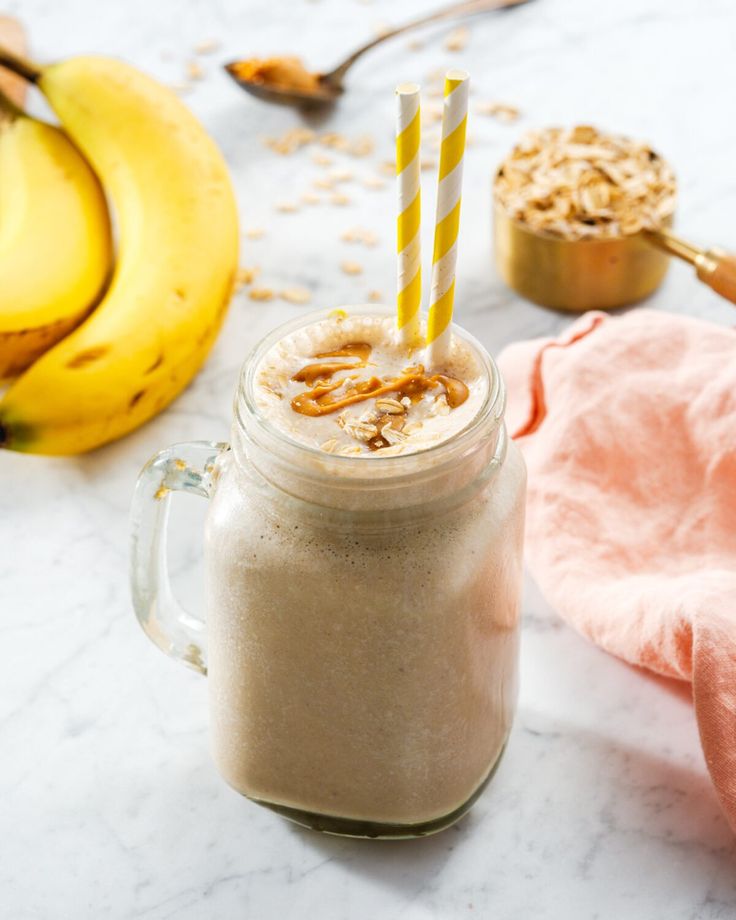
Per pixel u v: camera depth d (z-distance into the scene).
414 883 0.51
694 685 0.51
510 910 0.50
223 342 0.69
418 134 0.45
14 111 0.74
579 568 0.56
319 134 0.81
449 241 0.46
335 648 0.47
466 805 0.51
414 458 0.45
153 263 0.66
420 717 0.48
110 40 0.88
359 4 0.91
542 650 0.57
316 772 0.50
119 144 0.70
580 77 0.84
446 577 0.46
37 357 0.66
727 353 0.60
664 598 0.53
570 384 0.59
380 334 0.49
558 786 0.53
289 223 0.75
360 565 0.46
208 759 0.54
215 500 0.48
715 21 0.88
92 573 0.60
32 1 0.91
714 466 0.57
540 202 0.68
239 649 0.48
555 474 0.58
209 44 0.87
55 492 0.63
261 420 0.46
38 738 0.55
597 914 0.50
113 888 0.51
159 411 0.66
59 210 0.70
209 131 0.81
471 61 0.85
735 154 0.78
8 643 0.58
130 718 0.56
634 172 0.70
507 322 0.69
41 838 0.52
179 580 0.60
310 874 0.51
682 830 0.52
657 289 0.70
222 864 0.51
